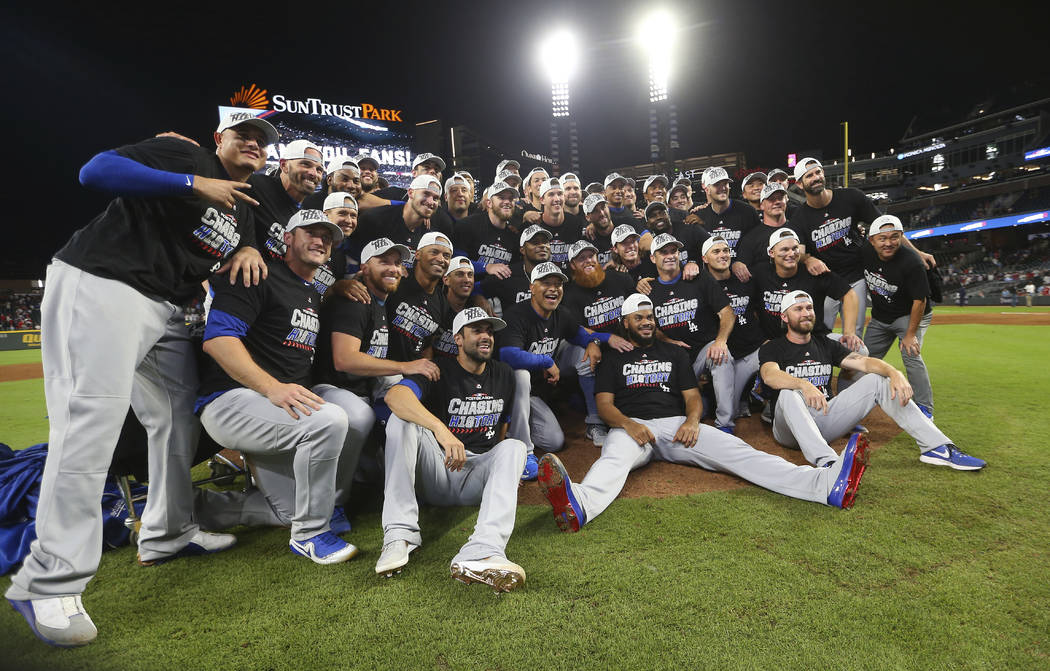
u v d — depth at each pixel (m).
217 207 2.60
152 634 2.10
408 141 31.98
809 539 2.67
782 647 1.89
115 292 2.24
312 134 29.41
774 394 4.32
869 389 3.72
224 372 2.76
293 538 2.74
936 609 2.08
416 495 3.19
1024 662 1.79
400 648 1.96
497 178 6.66
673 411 3.89
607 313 5.04
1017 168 46.97
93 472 2.18
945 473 3.45
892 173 58.12
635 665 1.82
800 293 4.04
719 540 2.70
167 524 2.64
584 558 2.57
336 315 3.34
